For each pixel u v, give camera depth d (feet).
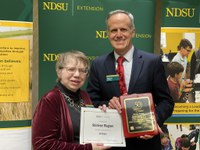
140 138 6.54
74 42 8.69
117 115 6.05
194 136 8.99
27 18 7.86
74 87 5.73
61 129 5.54
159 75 6.73
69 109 5.71
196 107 8.97
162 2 8.84
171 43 8.90
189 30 8.91
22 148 7.83
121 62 6.72
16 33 7.70
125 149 6.67
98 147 5.62
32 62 7.98
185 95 8.93
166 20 8.88
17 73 7.71
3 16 7.56
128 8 8.88
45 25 8.47
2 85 7.57
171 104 6.80
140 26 8.96
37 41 8.23
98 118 5.90
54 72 8.58
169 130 8.93
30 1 7.90
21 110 7.77
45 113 5.48
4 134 7.60
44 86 8.52
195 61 8.92
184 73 8.91
